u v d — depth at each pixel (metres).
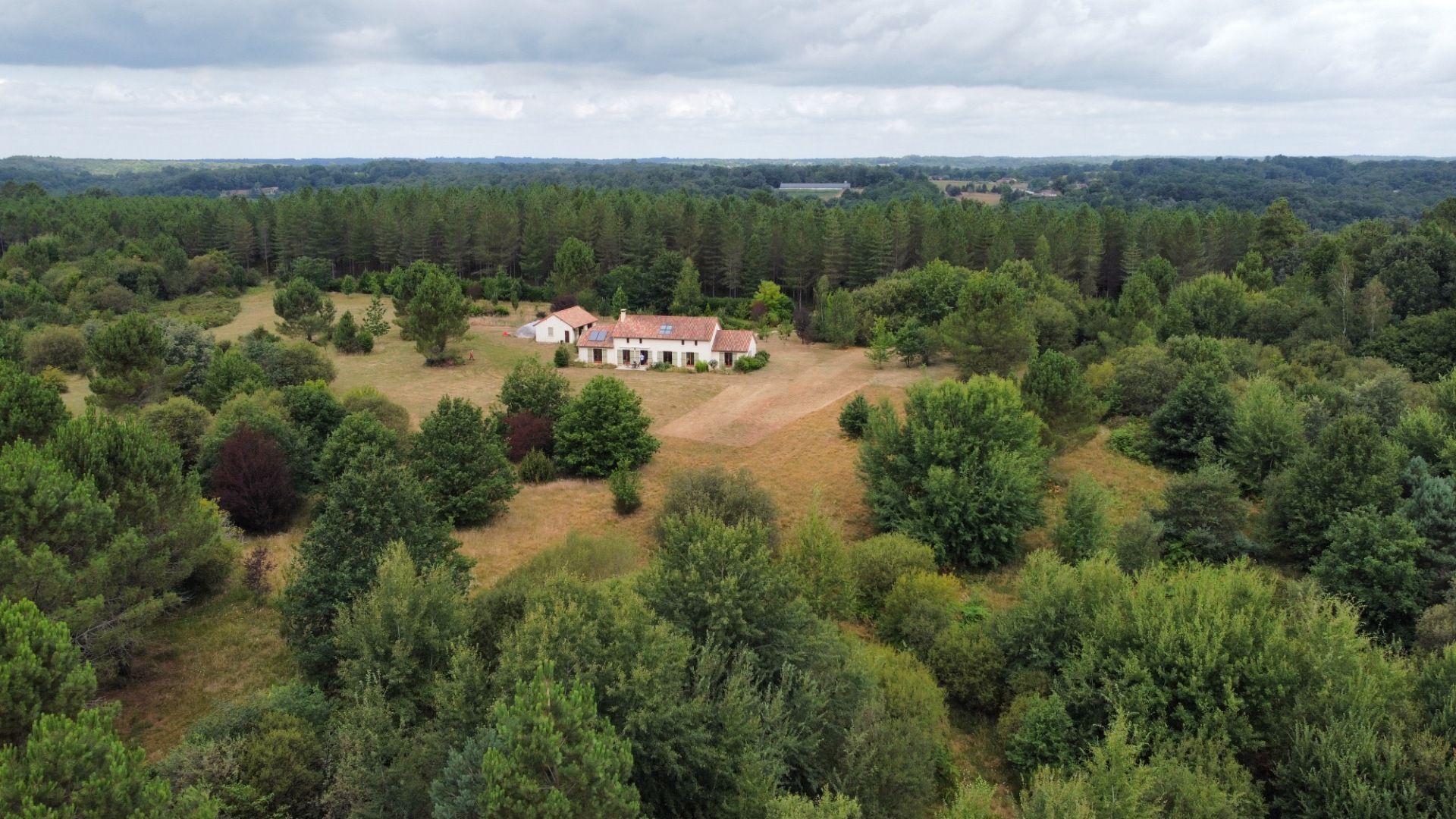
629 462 52.94
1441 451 43.44
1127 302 83.81
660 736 21.33
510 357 91.81
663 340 87.75
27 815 15.21
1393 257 78.69
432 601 25.05
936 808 25.77
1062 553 41.88
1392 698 26.17
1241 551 41.72
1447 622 31.58
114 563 26.70
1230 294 80.56
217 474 41.56
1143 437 55.81
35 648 19.98
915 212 129.00
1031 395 50.97
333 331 98.31
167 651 30.70
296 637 27.86
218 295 126.88
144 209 161.50
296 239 142.62
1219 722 25.72
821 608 33.34
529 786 17.39
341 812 20.38
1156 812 21.95
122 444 29.91
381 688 22.78
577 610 22.73
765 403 72.44
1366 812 22.42
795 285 121.75
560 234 135.00
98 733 17.31
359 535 29.11
